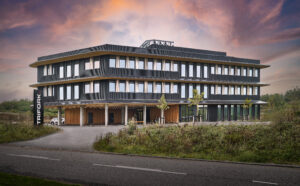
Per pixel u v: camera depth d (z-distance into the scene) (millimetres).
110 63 33656
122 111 38500
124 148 14383
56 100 37969
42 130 22703
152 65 36406
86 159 11773
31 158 12008
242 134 15180
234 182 8016
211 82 40000
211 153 12828
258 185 7719
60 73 37531
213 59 40844
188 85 39250
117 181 8164
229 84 43125
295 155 11398
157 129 19594
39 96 24875
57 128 25688
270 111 20516
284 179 8352
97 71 34000
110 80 33594
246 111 44562
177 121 37531
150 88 36250
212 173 9125
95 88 34312
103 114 38969
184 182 8031
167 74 37406
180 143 14773
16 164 10664
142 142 15578
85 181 8188
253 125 17812
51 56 38219
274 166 10297
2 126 23125
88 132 23375
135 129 19828
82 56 34438
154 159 11820
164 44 41125
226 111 42469
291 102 22938
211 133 16266
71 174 9016
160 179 8375
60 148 15047
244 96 44594
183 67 38844
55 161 11297
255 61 45156
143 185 7742
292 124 15938
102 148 14820
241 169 9742
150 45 39875
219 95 42031
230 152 12758
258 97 46062
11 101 59656
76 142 17328
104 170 9594
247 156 11578
